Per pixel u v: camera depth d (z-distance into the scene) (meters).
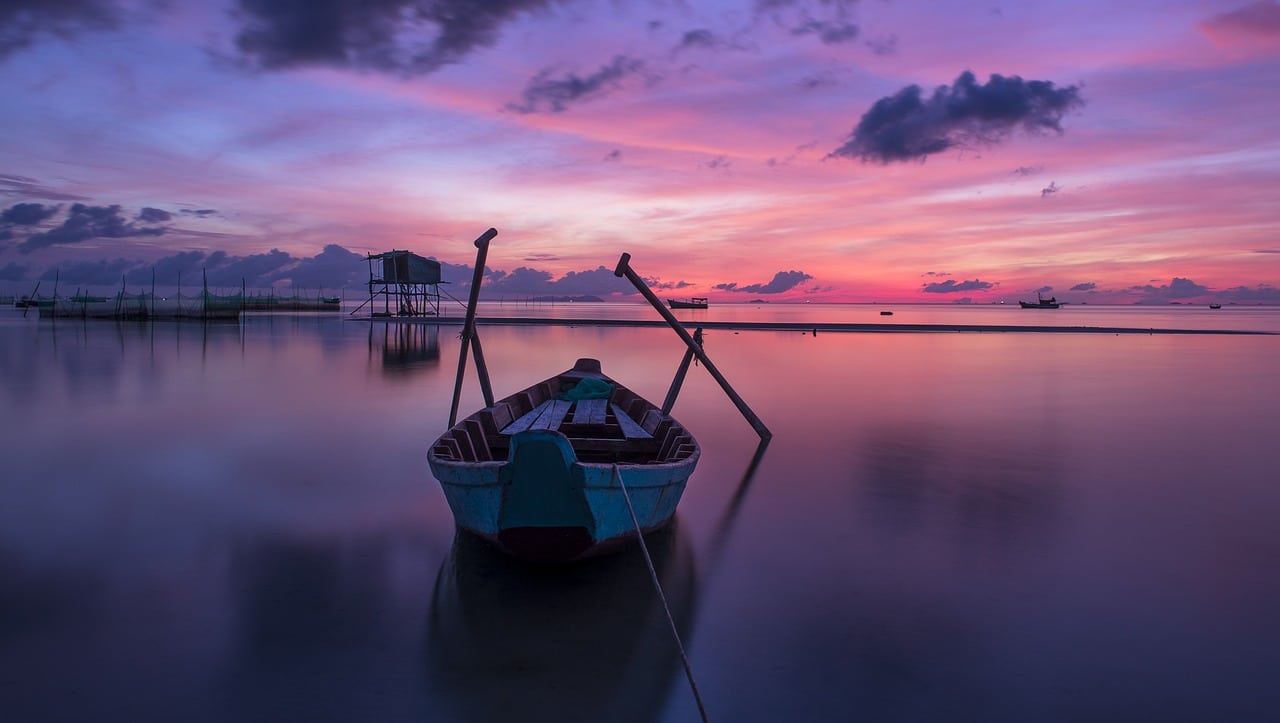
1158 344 37.78
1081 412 15.71
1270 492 9.27
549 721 4.23
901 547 7.21
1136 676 4.80
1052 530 7.74
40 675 4.64
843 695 4.56
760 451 11.65
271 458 10.67
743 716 4.32
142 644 5.05
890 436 12.92
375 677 4.67
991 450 11.77
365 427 13.20
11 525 7.57
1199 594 6.08
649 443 8.88
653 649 5.09
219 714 4.25
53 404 15.49
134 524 7.62
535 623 5.45
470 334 10.49
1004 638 5.31
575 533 5.81
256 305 81.69
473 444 8.39
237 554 6.78
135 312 51.56
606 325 54.81
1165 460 11.09
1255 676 4.80
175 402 15.95
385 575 6.30
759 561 6.80
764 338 41.22
